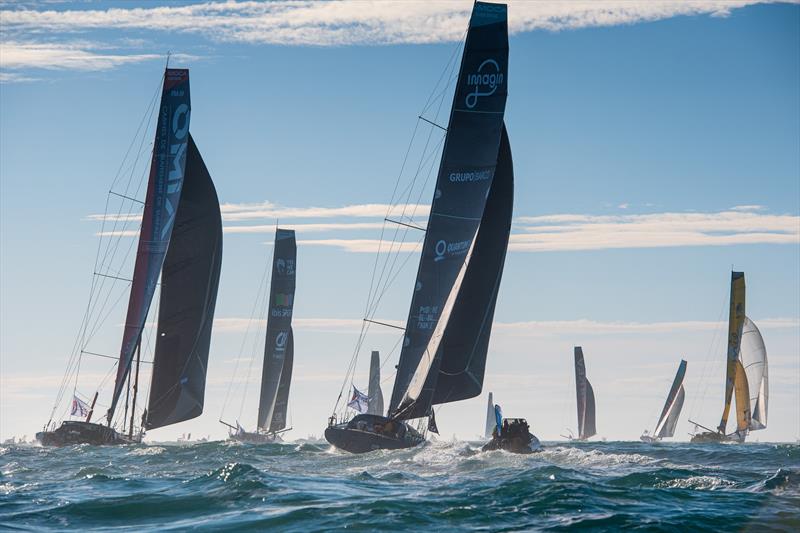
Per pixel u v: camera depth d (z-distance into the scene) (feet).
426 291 537.24
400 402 538.47
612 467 377.30
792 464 440.04
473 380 564.30
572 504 264.11
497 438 461.78
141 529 236.02
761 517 250.57
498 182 568.82
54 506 269.64
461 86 537.24
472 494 282.77
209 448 571.69
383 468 380.58
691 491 297.33
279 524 235.61
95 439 601.62
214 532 229.04
